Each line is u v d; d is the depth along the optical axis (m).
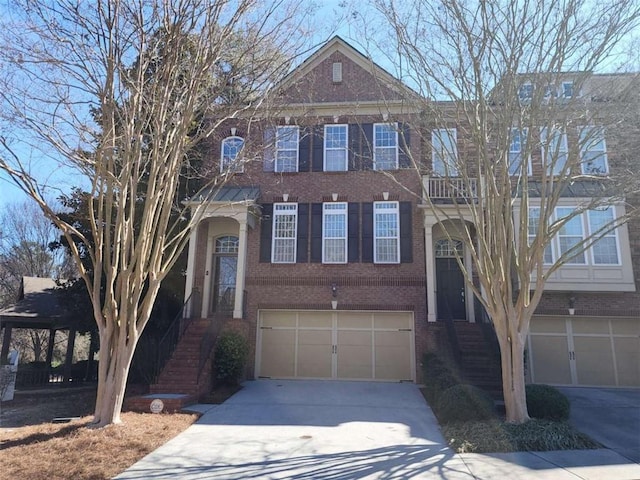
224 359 13.80
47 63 8.85
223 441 8.38
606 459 7.50
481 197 10.07
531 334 16.06
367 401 12.23
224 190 17.41
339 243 16.97
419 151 15.96
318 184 17.48
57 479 6.42
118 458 7.27
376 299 16.36
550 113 9.61
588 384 15.62
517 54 9.22
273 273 16.91
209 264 17.44
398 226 16.81
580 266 15.48
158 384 12.37
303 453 7.72
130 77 9.41
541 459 7.50
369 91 17.75
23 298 22.59
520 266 9.66
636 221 15.73
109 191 9.28
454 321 15.66
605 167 15.88
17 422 12.41
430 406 11.63
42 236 36.03
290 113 17.20
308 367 16.36
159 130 9.30
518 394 9.22
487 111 10.20
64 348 35.56
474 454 7.74
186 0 9.23
